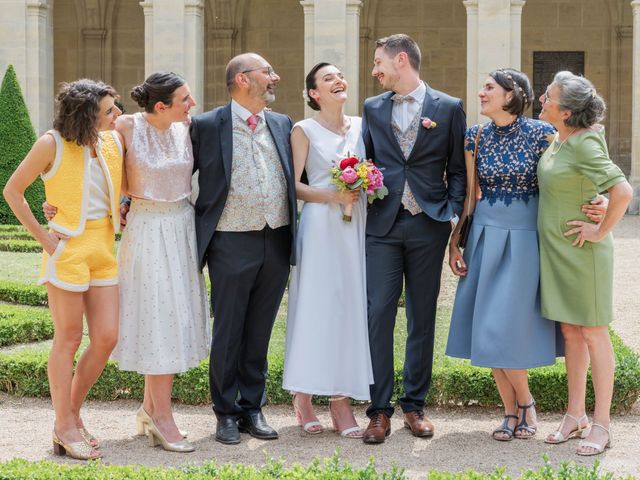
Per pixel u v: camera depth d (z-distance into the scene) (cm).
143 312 711
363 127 771
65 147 673
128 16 3641
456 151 757
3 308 1192
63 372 693
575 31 3475
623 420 812
